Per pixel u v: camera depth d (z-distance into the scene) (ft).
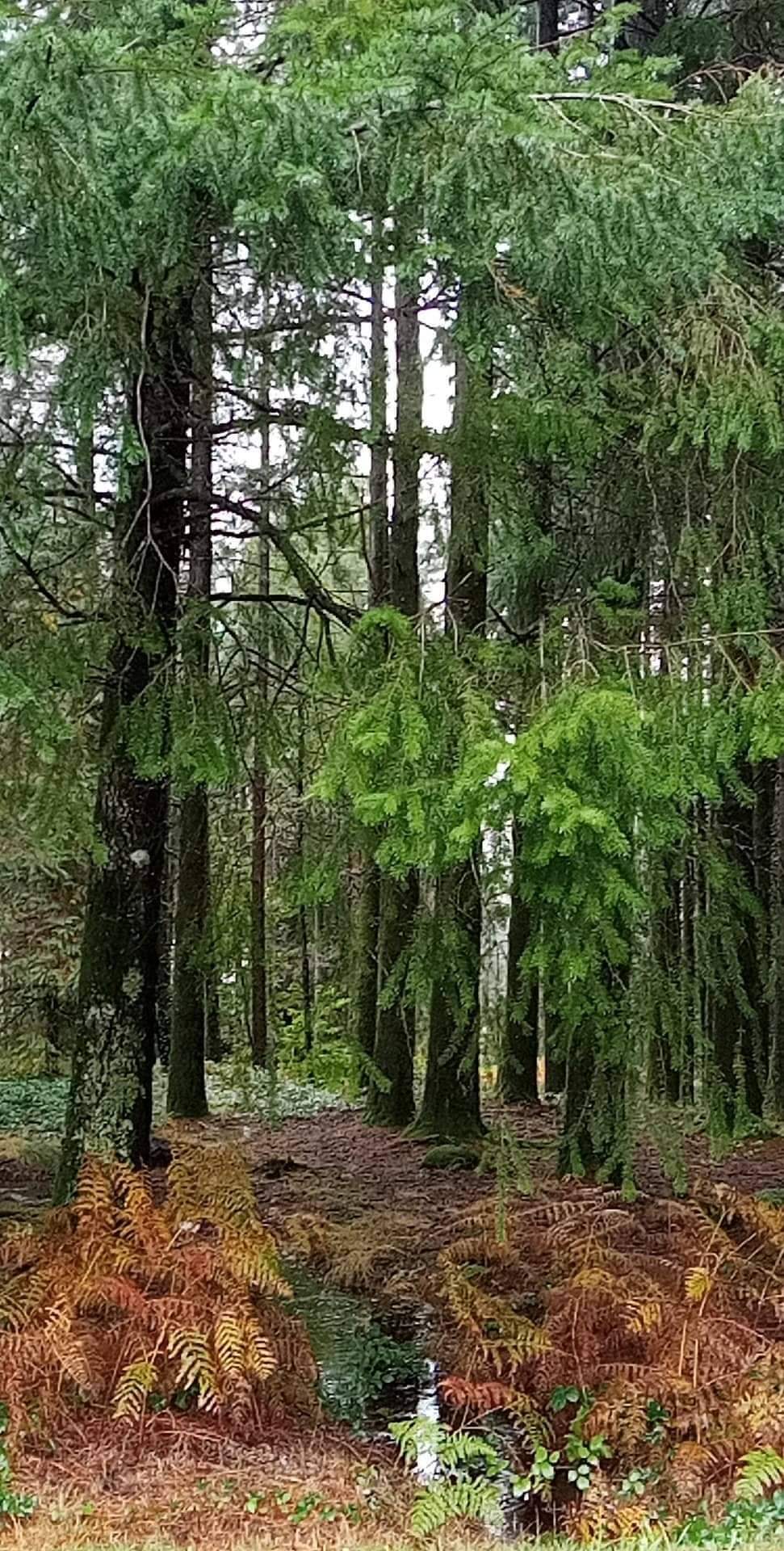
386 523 29.32
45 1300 18.26
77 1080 23.70
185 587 23.75
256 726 22.98
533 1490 15.97
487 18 14.24
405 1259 25.23
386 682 16.97
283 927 43.68
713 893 20.88
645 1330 18.24
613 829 14.40
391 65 13.57
